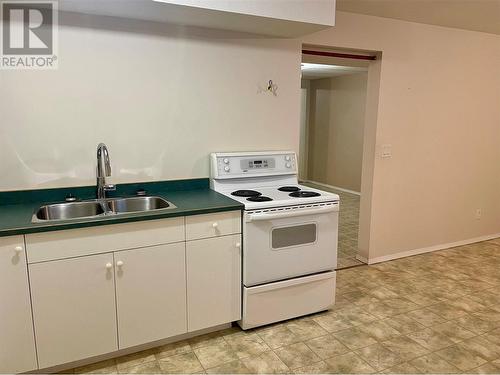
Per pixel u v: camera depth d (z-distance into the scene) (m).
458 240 4.24
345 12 3.10
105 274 1.98
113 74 2.35
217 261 2.28
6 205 2.18
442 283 3.22
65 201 2.28
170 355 2.19
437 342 2.34
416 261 3.75
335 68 6.17
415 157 3.75
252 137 2.85
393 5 2.95
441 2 2.89
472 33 3.83
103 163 2.24
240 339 2.36
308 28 2.53
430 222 3.99
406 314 2.69
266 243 2.36
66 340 1.95
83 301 1.95
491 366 2.11
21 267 1.79
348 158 7.36
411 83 3.57
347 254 3.94
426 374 2.04
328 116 7.80
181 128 2.59
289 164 2.92
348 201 6.56
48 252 1.83
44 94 2.20
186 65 2.54
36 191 2.25
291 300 2.54
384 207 3.66
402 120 3.60
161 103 2.51
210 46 2.59
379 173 3.57
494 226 4.51
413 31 3.47
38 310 1.86
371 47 3.28
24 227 1.76
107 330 2.04
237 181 2.74
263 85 2.82
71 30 2.21
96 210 2.33
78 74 2.26
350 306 2.80
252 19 2.30
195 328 2.29
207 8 2.08
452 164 4.00
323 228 2.55
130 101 2.42
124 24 2.32
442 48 3.67
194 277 2.23
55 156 2.27
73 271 1.90
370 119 3.53
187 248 2.18
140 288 2.08
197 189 2.71
